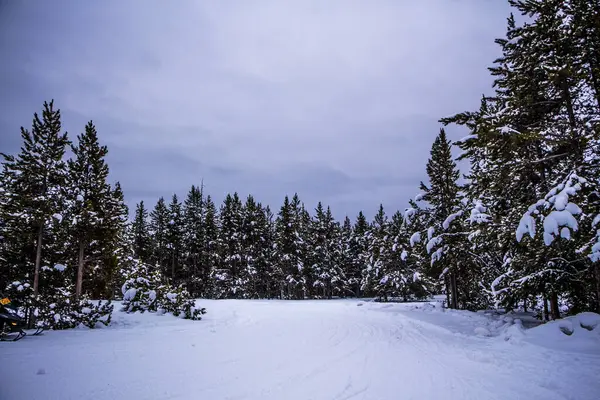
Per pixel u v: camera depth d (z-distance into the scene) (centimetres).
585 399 528
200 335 1152
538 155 1155
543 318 1548
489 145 1094
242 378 627
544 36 1098
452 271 2173
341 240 6438
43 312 1249
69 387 536
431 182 2433
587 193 899
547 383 605
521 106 1139
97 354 780
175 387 559
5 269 1662
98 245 2441
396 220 4716
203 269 5028
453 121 1142
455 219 2050
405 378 644
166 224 5094
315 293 5628
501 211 1231
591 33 1012
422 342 1056
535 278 1142
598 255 846
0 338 966
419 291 3841
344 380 626
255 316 1852
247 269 4903
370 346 986
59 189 1862
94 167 2491
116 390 531
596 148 989
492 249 1540
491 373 682
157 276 1848
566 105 1111
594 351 803
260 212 5881
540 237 1012
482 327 1378
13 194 1698
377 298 4188
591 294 1163
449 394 554
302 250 5359
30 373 598
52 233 1725
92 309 1333
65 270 1833
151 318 1562
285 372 677
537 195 1107
